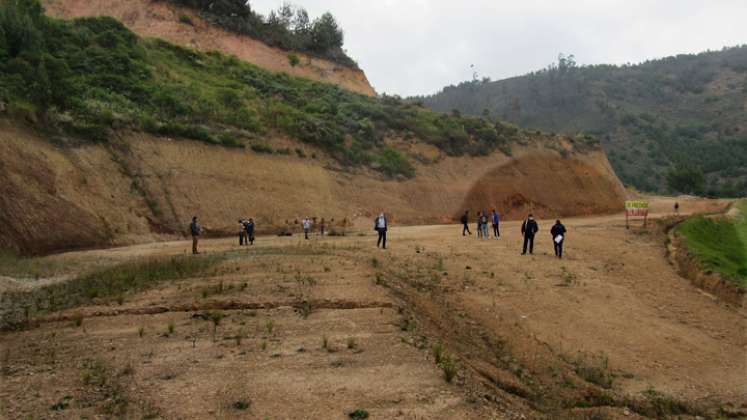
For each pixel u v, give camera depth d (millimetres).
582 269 18406
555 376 9578
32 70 30984
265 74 55125
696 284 18031
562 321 12891
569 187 57844
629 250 23203
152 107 36969
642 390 9398
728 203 51938
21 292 12305
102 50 40094
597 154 68438
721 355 11664
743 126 144375
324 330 9094
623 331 12641
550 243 23953
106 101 34625
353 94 61625
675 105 174625
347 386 6496
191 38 56594
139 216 28781
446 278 15477
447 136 54844
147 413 5688
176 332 8977
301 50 69250
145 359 7566
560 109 169875
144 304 10828
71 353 7879
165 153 33094
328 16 76125
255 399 6082
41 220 23625
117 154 30859
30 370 7113
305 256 17719
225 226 31547
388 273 14930
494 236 26734
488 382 7480
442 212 45344
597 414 7871
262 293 11672
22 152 25484
